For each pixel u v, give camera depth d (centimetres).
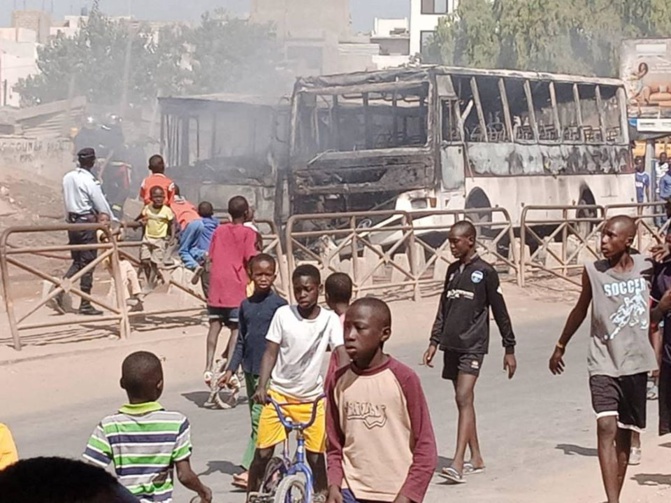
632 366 609
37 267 1802
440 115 1766
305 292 604
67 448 788
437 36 4459
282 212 1911
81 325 1255
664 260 656
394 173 1783
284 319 602
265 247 1372
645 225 2002
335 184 1831
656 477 718
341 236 1617
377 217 1762
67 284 1151
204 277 1262
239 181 1953
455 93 1803
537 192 2005
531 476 721
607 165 2241
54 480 160
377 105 1833
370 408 418
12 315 1116
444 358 732
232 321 942
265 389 605
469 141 1836
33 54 7062
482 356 718
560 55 3800
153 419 451
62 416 896
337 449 429
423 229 1562
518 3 3903
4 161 3812
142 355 456
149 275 1284
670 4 3719
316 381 605
